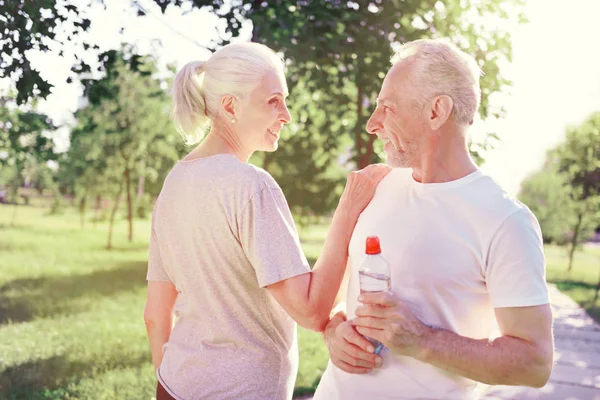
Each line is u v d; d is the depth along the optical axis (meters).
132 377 5.48
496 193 1.56
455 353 1.48
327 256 1.78
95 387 5.17
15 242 22.42
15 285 12.42
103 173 19.47
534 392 4.63
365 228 1.75
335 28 5.45
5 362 6.09
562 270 20.23
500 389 4.68
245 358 1.71
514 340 1.45
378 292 1.56
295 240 1.71
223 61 1.81
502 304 1.47
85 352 6.60
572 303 10.41
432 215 1.62
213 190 1.71
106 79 5.13
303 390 4.79
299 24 5.37
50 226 30.78
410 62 1.66
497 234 1.50
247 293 1.72
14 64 4.49
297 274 1.68
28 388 5.21
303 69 6.35
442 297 1.58
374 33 5.59
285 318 1.80
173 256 1.81
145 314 2.00
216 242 1.71
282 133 8.63
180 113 1.87
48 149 7.10
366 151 6.70
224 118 1.81
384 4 5.66
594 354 6.14
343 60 5.89
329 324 1.78
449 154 1.64
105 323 8.46
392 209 1.71
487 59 5.92
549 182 19.97
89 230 29.19
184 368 1.74
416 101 1.64
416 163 1.69
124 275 14.32
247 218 1.67
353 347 1.65
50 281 13.12
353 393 1.70
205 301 1.75
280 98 1.85
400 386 1.62
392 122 1.68
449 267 1.57
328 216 21.81
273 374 1.75
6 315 9.11
